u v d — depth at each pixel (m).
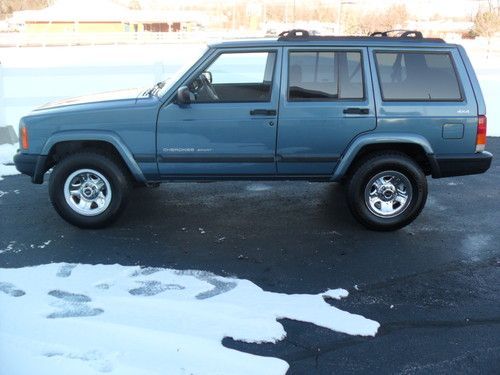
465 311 4.10
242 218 5.97
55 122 5.34
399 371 3.37
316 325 3.85
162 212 6.12
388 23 58.81
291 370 3.35
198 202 6.49
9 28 62.81
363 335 3.74
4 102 9.48
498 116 12.46
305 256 5.02
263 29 51.56
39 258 4.84
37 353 3.39
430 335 3.77
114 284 4.37
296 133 5.36
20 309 3.93
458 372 3.37
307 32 5.57
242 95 5.45
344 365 3.42
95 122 5.32
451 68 5.46
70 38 43.28
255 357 3.45
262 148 5.39
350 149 5.38
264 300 4.17
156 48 36.22
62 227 5.60
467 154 5.50
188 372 3.26
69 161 5.38
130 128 5.31
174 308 4.00
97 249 5.07
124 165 5.57
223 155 5.39
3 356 3.34
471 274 4.71
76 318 3.82
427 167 5.80
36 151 5.41
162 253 5.02
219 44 5.40
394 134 5.38
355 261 4.93
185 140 5.35
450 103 5.42
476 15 57.50
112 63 23.64
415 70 5.44
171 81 5.58
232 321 3.85
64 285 4.33
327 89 5.37
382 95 5.38
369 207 5.54
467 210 6.35
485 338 3.74
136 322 3.79
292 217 6.03
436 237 5.51
